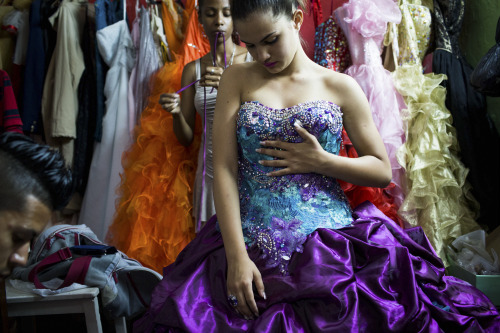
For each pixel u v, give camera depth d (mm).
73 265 1820
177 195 2604
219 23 2447
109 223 2783
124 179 2732
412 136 2678
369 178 1364
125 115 2875
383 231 1338
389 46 2830
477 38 3061
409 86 2682
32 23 3023
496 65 2119
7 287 1782
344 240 1240
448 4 2881
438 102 2723
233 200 1317
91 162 2959
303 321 1124
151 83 2891
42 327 2525
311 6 3121
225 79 1447
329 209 1354
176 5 3109
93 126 2994
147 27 2934
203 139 2443
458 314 1185
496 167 2766
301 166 1333
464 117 2734
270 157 1354
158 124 2705
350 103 1402
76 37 2992
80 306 1706
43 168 815
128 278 1951
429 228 2535
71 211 3045
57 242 2025
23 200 789
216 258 1312
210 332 1144
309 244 1236
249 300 1155
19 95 3119
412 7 2891
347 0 3236
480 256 2312
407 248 1309
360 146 1425
